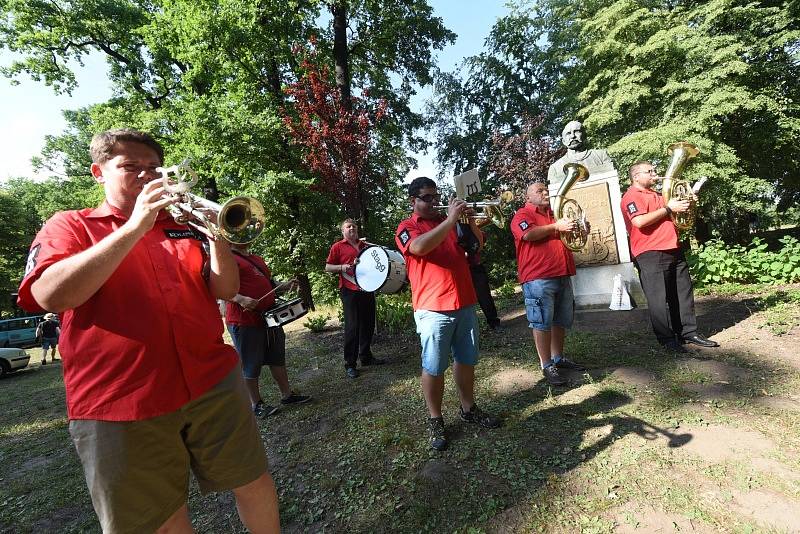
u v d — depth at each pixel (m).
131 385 1.55
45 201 28.31
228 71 13.91
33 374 11.45
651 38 10.77
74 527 3.01
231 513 2.88
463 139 23.70
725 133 11.40
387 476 3.01
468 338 3.39
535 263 4.15
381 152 12.12
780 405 3.21
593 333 5.49
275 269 13.18
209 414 1.75
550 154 13.77
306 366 6.37
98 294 1.56
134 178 1.70
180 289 1.73
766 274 6.95
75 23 15.70
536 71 21.27
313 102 10.53
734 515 2.23
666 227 4.52
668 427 3.10
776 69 11.03
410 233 3.22
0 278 30.22
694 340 4.61
